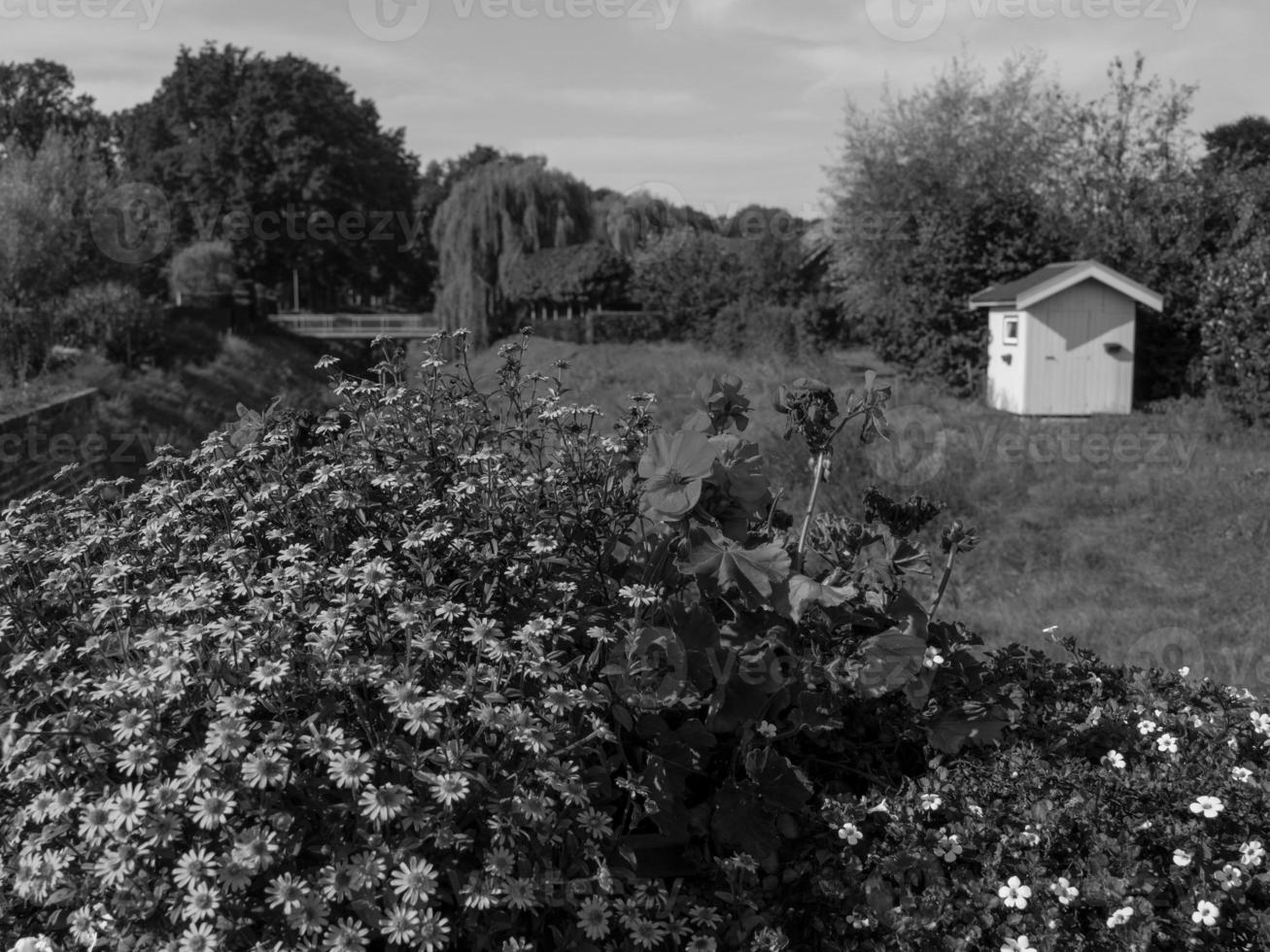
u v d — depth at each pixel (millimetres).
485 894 1947
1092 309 16609
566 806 2084
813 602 2549
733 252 30016
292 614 2221
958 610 7469
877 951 2258
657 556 2668
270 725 2062
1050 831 2318
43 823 2072
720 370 19328
